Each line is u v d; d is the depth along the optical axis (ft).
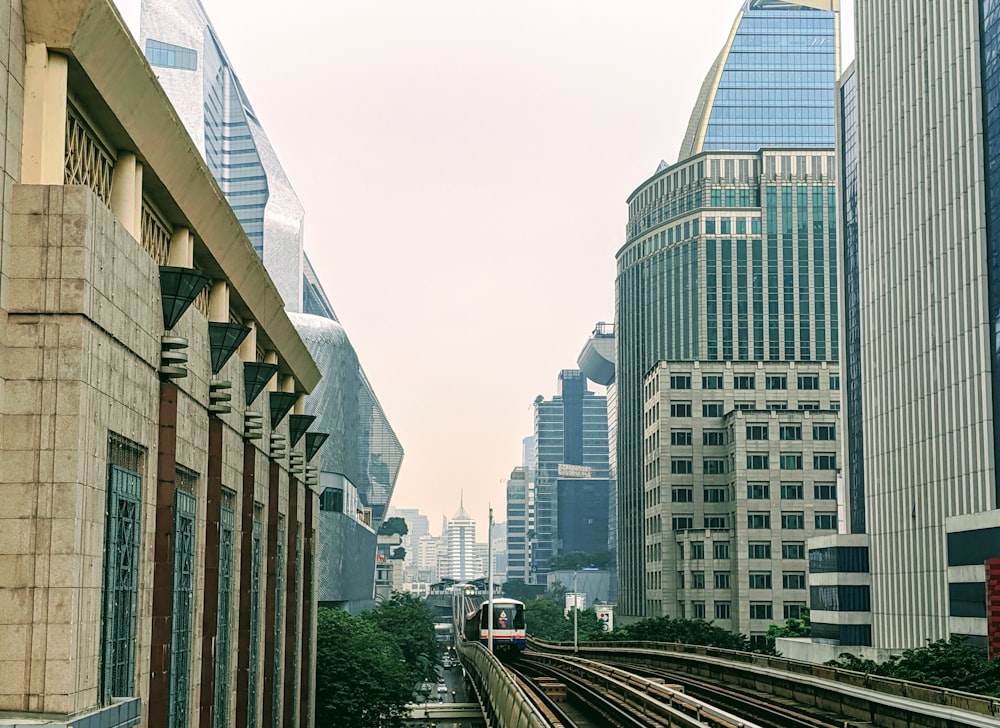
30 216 59.31
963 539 261.44
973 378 279.90
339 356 499.51
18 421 58.34
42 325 58.80
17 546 57.57
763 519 532.73
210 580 89.10
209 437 90.48
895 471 326.65
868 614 358.64
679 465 567.59
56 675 56.90
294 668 142.31
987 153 278.26
